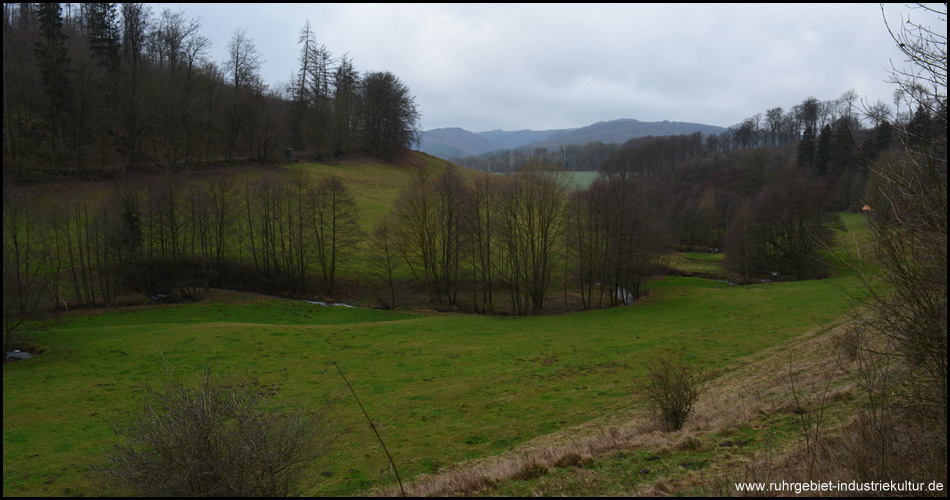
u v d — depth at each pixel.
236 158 95.44
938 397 9.70
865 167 9.56
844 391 16.27
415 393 27.48
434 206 60.50
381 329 43.31
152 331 40.78
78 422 24.17
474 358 34.53
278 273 62.91
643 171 140.75
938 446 9.17
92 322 46.88
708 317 44.56
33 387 29.02
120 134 83.56
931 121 8.18
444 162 137.00
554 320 47.59
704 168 129.00
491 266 60.50
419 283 62.56
